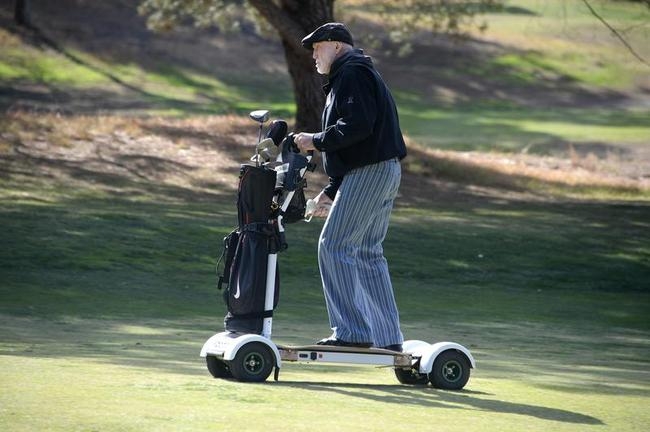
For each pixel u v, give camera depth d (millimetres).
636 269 52781
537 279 49406
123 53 142375
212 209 60438
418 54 168125
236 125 86750
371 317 17188
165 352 20781
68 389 13688
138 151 75812
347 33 17062
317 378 17406
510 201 76062
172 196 64750
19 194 59812
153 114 109938
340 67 16844
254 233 16812
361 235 17109
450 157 90625
